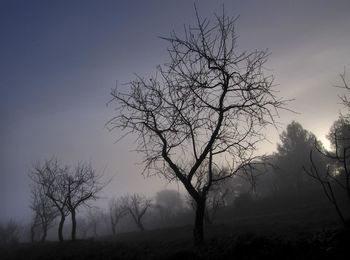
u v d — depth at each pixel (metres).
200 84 17.31
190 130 18.48
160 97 18.77
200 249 15.30
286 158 80.31
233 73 17.27
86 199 40.72
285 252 12.26
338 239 12.35
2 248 46.00
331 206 48.69
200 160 18.67
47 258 24.45
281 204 66.31
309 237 14.63
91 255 21.62
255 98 17.11
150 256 17.38
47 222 57.94
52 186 44.69
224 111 17.91
